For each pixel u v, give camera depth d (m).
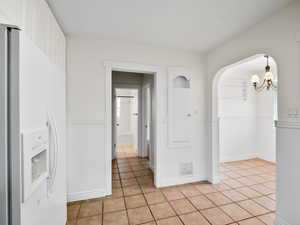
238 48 2.27
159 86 2.68
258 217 1.90
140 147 4.61
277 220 1.71
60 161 1.48
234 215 1.94
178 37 2.35
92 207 2.11
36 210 0.91
